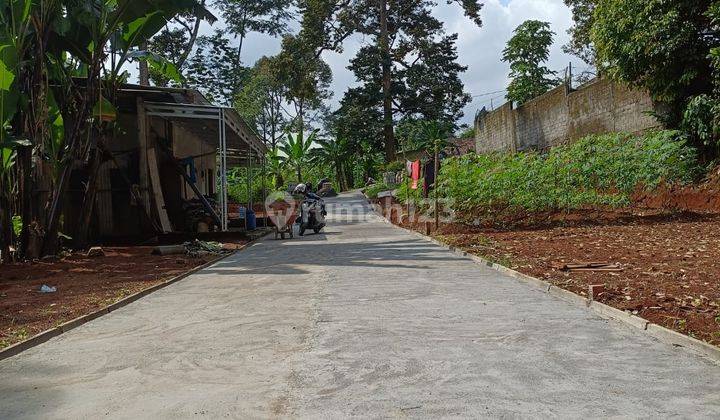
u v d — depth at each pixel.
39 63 12.13
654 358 4.04
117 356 4.55
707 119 14.55
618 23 15.52
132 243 15.80
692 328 4.61
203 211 17.89
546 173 14.83
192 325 5.57
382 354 4.31
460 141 54.53
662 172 14.40
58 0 12.06
